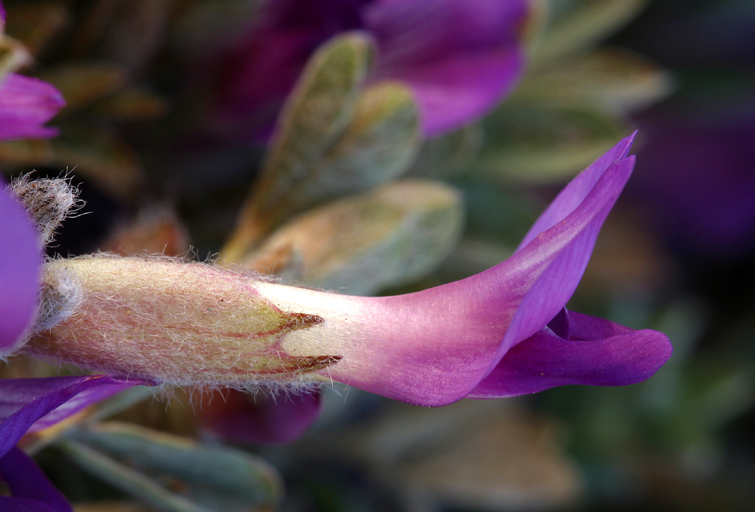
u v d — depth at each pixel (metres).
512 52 0.11
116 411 0.09
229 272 0.09
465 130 0.11
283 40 0.10
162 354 0.08
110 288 0.08
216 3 0.10
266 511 0.10
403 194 0.10
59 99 0.09
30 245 0.07
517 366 0.08
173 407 0.10
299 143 0.10
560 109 0.12
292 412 0.09
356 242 0.10
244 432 0.10
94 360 0.08
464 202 0.12
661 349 0.08
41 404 0.08
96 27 0.10
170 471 0.10
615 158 0.08
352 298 0.08
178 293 0.08
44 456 0.10
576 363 0.08
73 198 0.08
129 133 0.11
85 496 0.10
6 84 0.09
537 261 0.08
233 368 0.08
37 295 0.08
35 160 0.10
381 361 0.08
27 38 0.10
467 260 0.12
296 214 0.10
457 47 0.11
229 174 0.11
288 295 0.08
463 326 0.08
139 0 0.10
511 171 0.12
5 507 0.08
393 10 0.10
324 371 0.08
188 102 0.11
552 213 0.08
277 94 0.11
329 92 0.10
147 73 0.11
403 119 0.10
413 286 0.11
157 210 0.10
